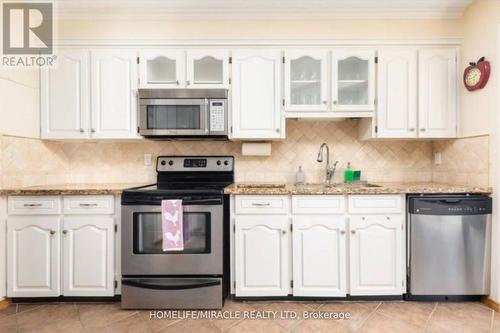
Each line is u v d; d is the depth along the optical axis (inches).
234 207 79.3
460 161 88.3
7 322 70.8
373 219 78.1
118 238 79.1
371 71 88.2
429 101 88.0
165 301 76.4
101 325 69.6
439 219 77.2
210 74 92.8
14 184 82.7
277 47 90.1
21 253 78.3
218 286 76.0
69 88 89.3
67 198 78.9
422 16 89.0
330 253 78.0
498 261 75.8
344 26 90.0
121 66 89.0
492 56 77.6
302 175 99.6
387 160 101.7
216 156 99.9
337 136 102.0
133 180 102.3
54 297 79.8
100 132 89.3
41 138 89.9
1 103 79.0
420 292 77.7
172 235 74.9
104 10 88.7
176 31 90.3
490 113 78.0
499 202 75.9
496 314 73.3
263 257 78.4
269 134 89.0
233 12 89.5
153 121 88.4
